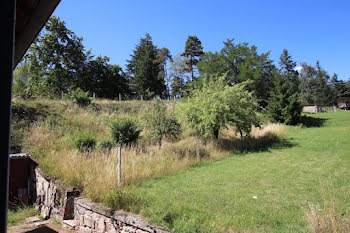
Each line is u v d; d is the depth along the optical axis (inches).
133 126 542.6
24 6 83.8
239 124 604.1
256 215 221.0
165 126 556.7
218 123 590.6
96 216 234.7
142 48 2006.6
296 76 2422.5
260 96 1512.1
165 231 173.9
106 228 220.7
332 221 165.5
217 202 257.4
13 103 682.2
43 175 357.1
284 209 237.1
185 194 287.1
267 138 703.7
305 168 399.2
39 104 732.7
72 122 681.0
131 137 526.6
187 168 437.4
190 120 614.9
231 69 1609.3
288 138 706.2
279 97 1007.6
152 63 1881.2
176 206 234.2
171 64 1926.7
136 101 1055.0
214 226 187.3
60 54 1337.4
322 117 1165.1
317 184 314.8
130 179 331.3
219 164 468.1
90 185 283.1
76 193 290.0
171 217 201.8
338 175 346.9
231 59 1612.9
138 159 408.5
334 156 463.5
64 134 593.0
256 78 1482.5
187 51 1927.9
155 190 299.6
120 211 219.0
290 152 539.8
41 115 680.4
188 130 706.2
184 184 335.3
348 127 816.9
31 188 407.5
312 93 2250.2
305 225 195.3
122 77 1742.1
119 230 206.8
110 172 309.9
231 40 1649.9
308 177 349.4
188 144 585.6
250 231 183.2
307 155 495.8
